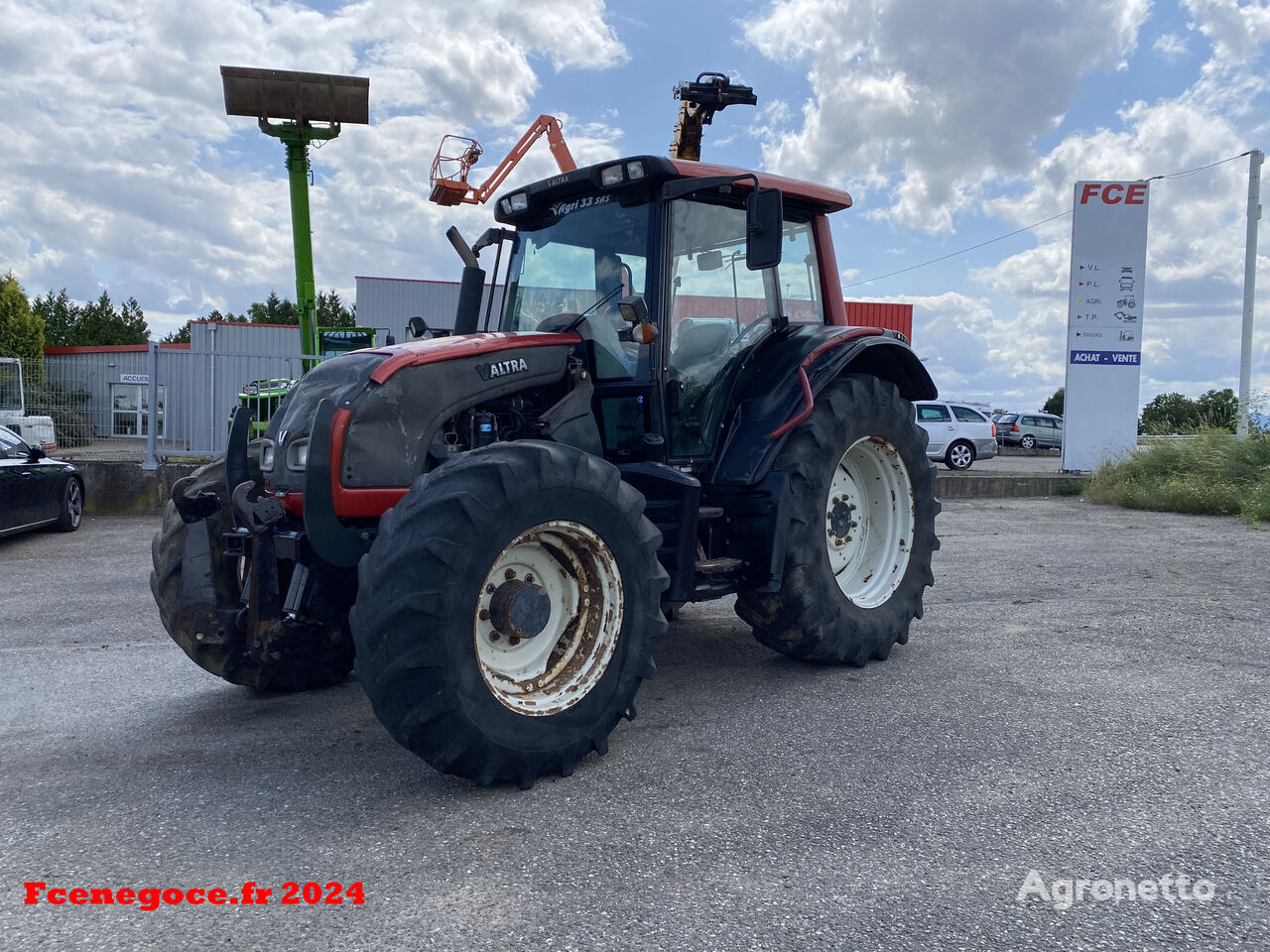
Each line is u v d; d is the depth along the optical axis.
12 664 4.87
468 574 2.88
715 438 4.39
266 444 3.77
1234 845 2.59
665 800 2.95
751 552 4.17
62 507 10.18
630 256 4.13
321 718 3.90
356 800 3.00
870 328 4.95
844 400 4.47
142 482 11.78
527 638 3.14
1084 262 15.61
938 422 20.75
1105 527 10.25
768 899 2.31
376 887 2.41
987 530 10.07
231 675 4.09
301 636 4.03
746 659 4.75
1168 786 2.99
